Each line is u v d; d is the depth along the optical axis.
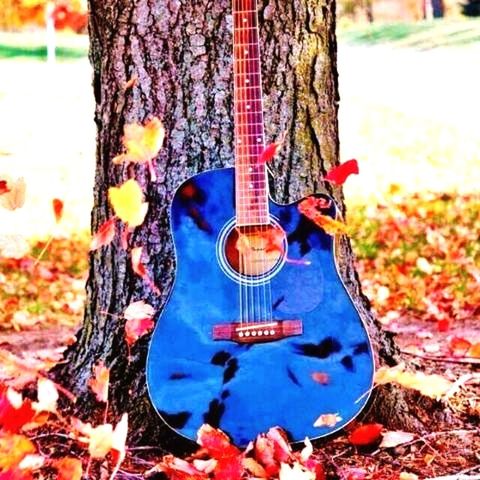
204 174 2.99
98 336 3.35
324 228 2.93
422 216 8.20
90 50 3.34
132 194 2.80
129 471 2.99
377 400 3.27
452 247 7.07
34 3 8.14
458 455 3.12
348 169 2.95
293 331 2.98
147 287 3.24
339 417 2.97
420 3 18.53
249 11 3.00
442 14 18.50
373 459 3.08
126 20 3.17
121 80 3.20
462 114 12.00
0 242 3.42
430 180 9.76
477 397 3.61
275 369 2.98
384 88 13.21
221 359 2.97
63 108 11.90
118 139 3.24
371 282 6.51
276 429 2.88
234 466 2.77
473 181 9.62
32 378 3.31
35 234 7.95
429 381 3.20
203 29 3.13
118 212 2.80
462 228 7.71
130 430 3.17
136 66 3.17
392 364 3.42
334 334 2.99
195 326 2.98
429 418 3.34
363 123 11.88
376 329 3.42
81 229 8.23
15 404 2.62
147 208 3.00
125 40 3.18
